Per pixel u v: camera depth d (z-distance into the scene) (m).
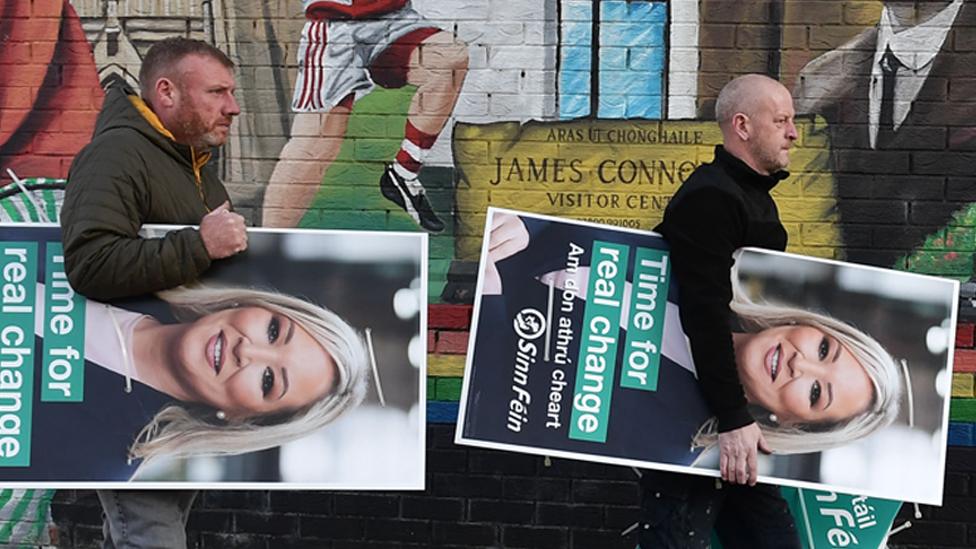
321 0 4.75
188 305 3.30
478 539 4.84
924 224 4.66
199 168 3.45
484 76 4.73
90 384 3.28
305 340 3.34
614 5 4.68
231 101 3.33
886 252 4.67
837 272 3.48
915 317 3.52
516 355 3.40
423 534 4.85
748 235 3.33
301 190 4.80
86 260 3.10
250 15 4.77
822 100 4.66
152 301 3.30
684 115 4.68
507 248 3.43
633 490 4.78
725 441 3.26
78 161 3.21
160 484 3.27
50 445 3.26
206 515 4.89
